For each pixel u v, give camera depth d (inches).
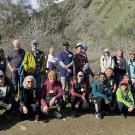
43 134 366.6
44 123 387.5
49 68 495.8
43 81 446.3
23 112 382.3
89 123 394.6
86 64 439.8
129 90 417.1
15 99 402.3
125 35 1862.7
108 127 388.8
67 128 380.8
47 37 1114.7
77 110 413.4
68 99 418.9
